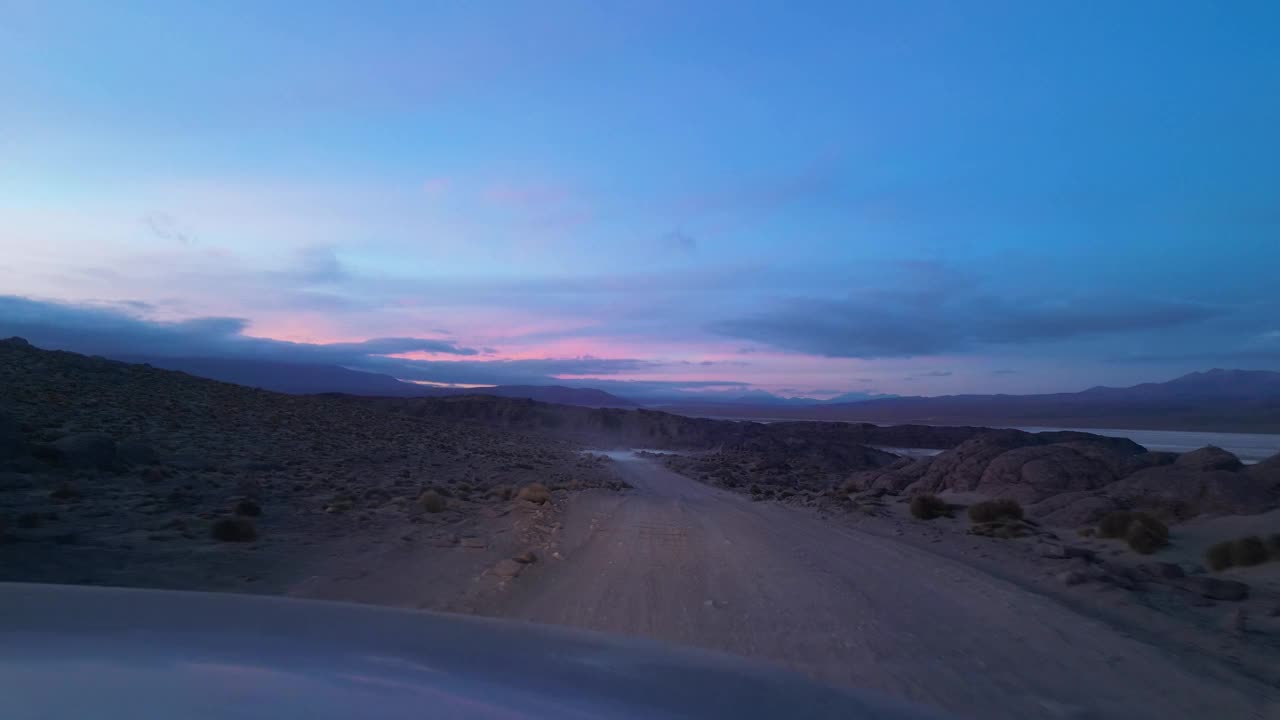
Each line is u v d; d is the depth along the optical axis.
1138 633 9.70
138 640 2.57
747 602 10.83
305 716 1.90
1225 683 7.63
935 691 7.16
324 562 12.67
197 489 20.94
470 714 2.08
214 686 2.08
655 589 11.46
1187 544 17.39
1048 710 6.72
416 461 39.59
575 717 2.19
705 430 108.31
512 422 102.00
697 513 24.27
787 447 85.31
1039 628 9.77
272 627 2.99
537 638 3.32
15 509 14.98
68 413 31.45
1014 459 29.81
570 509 23.44
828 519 24.38
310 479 26.69
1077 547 17.66
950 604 11.23
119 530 13.86
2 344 44.03
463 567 12.89
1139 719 6.60
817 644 8.73
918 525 23.25
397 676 2.41
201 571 11.16
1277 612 10.84
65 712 1.78
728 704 2.59
